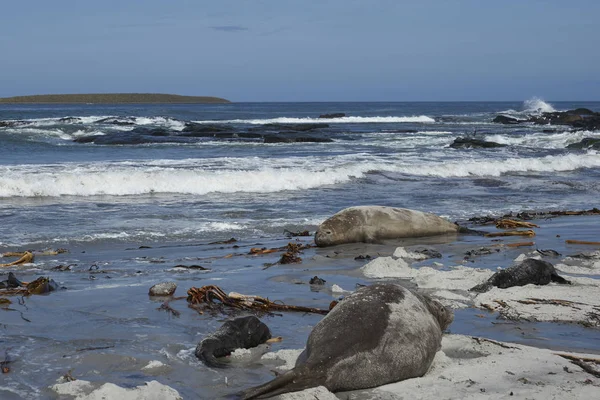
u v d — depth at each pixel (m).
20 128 41.06
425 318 5.50
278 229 13.45
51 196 16.81
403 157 26.97
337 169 20.97
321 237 11.78
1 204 15.48
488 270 9.16
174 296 8.02
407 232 12.51
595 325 6.76
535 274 8.30
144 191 17.64
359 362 4.91
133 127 45.59
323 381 4.79
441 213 15.58
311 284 8.70
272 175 19.19
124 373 5.37
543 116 63.31
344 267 9.91
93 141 33.47
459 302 7.59
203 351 5.71
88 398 4.65
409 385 5.00
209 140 35.38
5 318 6.96
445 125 58.22
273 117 74.19
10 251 11.04
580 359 5.57
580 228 13.60
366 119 67.75
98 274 9.36
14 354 5.77
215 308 7.47
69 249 11.30
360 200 17.02
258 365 5.60
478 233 13.00
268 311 7.39
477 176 22.81
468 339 6.14
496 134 44.66
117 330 6.58
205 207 15.69
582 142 34.09
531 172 24.16
